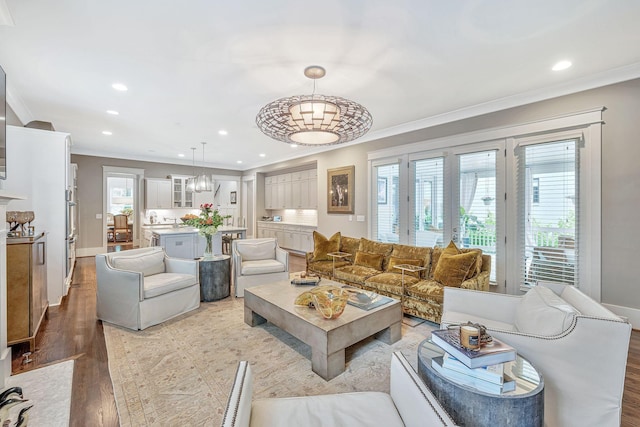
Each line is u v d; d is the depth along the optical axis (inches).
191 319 123.8
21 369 85.0
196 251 227.5
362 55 99.7
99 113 160.4
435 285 124.6
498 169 146.0
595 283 119.2
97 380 79.8
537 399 46.1
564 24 83.4
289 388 77.0
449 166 164.9
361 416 45.6
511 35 88.6
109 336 106.5
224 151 272.8
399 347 100.0
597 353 54.7
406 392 45.1
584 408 55.3
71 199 182.2
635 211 111.4
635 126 110.7
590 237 120.6
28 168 136.5
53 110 155.6
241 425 35.5
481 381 47.9
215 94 133.9
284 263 163.2
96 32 87.1
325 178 248.1
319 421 44.2
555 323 59.5
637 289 111.3
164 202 316.8
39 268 109.1
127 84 123.2
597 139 118.3
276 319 99.4
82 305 139.1
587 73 114.1
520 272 140.4
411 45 93.7
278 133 124.3
